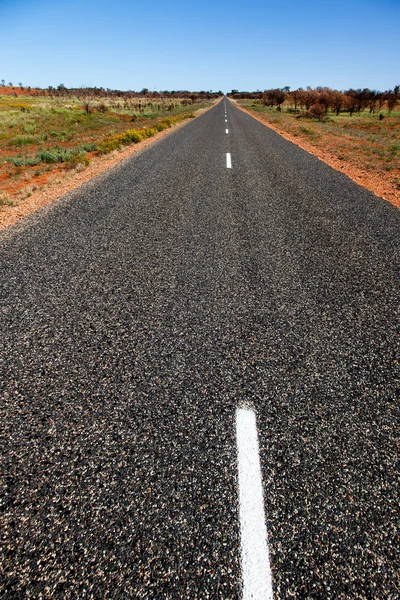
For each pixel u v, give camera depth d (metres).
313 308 3.18
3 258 4.09
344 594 1.33
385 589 1.35
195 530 1.53
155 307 3.16
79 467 1.79
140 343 2.68
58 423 2.02
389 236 4.85
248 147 12.51
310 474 1.77
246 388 2.28
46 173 9.74
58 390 2.25
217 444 1.91
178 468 1.78
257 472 1.77
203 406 2.14
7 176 9.55
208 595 1.32
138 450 1.87
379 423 2.06
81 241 4.58
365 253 4.32
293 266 3.96
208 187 7.24
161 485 1.70
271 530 1.53
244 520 1.57
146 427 2.00
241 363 2.49
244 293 3.39
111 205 6.06
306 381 2.34
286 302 3.26
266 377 2.37
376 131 22.41
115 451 1.87
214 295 3.36
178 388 2.27
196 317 3.01
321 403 2.18
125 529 1.53
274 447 1.90
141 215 5.57
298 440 1.94
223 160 10.01
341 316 3.07
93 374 2.38
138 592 1.32
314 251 4.35
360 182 8.11
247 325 2.91
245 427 2.00
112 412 2.09
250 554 1.45
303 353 2.61
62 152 12.42
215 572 1.39
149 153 11.21
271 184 7.55
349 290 3.49
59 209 5.89
